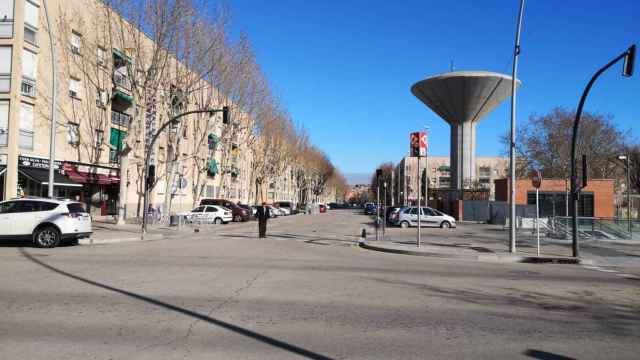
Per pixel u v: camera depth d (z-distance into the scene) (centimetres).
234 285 985
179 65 3180
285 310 767
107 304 784
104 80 3231
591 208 4309
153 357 525
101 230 2550
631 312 806
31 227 1734
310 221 4734
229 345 576
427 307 811
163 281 1017
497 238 2655
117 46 3195
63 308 751
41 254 1517
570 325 707
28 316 699
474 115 4794
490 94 4612
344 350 566
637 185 6050
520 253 1825
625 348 596
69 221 1761
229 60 3809
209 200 4262
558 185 4388
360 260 1522
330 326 673
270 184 8369
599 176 5416
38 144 2734
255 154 5681
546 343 613
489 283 1091
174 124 3888
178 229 2973
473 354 561
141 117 2997
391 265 1404
